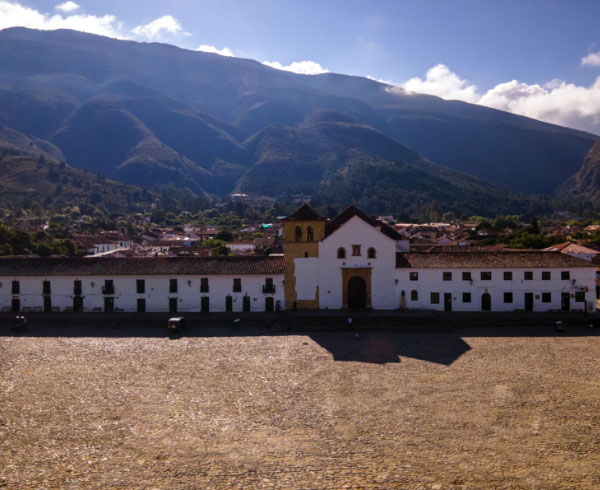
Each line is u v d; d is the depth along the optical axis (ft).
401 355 158.61
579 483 84.02
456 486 83.46
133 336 184.24
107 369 145.69
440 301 216.95
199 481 85.05
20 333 188.34
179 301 219.41
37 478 85.76
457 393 125.18
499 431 103.71
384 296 218.79
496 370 143.33
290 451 95.76
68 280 220.64
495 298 215.72
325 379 136.36
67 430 104.68
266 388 129.49
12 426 106.52
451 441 99.45
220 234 628.69
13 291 221.66
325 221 220.84
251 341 176.65
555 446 97.04
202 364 150.20
